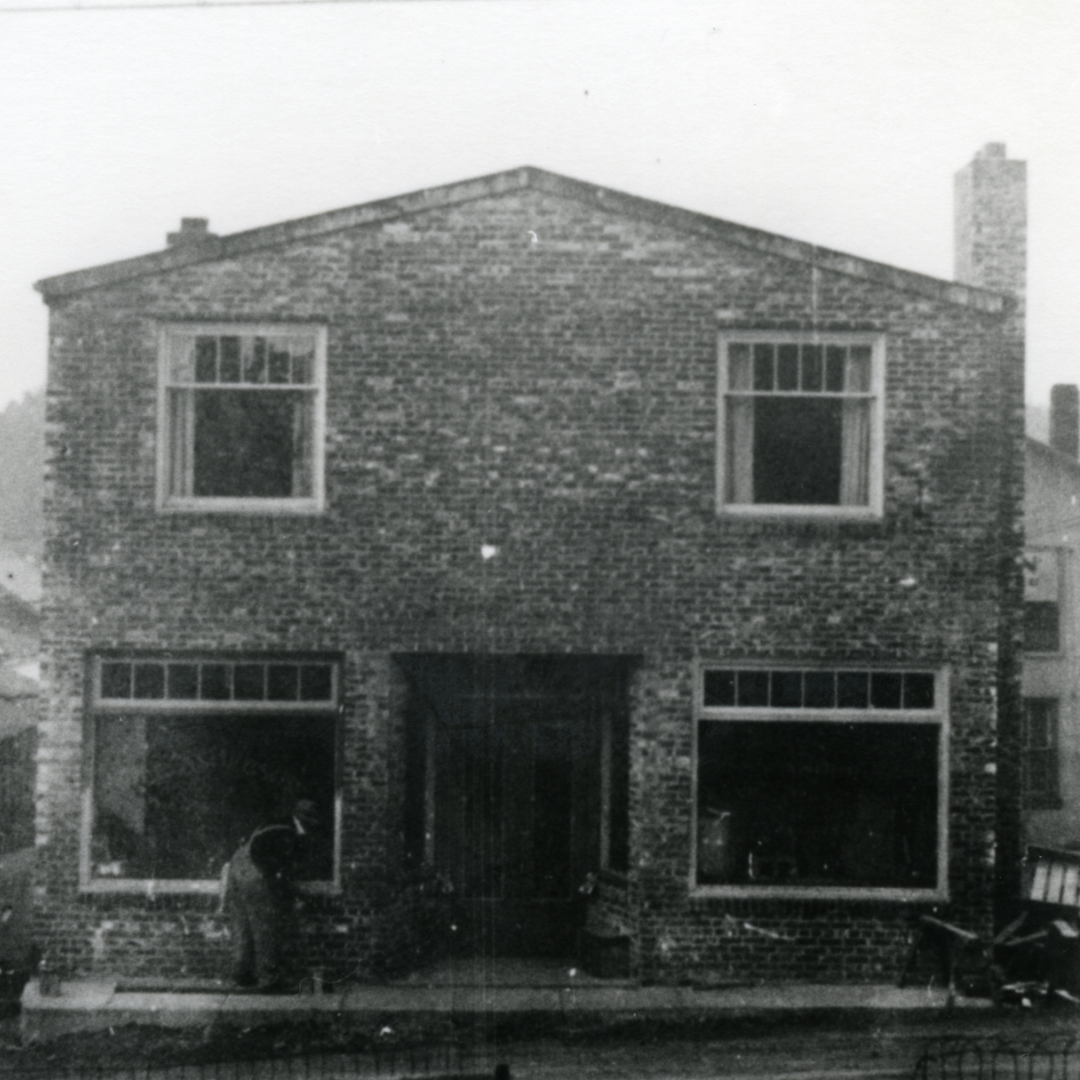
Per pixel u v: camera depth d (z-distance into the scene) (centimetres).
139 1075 1104
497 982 1373
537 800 1477
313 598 1384
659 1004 1299
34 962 1360
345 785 1373
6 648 2445
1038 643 2870
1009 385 1472
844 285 1402
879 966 1375
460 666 1427
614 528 1390
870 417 1409
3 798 1992
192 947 1362
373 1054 1173
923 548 1397
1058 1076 1084
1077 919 1402
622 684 1443
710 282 1399
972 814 1385
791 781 1393
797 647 1388
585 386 1393
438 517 1388
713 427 1395
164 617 1382
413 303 1394
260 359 1402
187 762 1390
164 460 1395
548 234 1398
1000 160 1501
